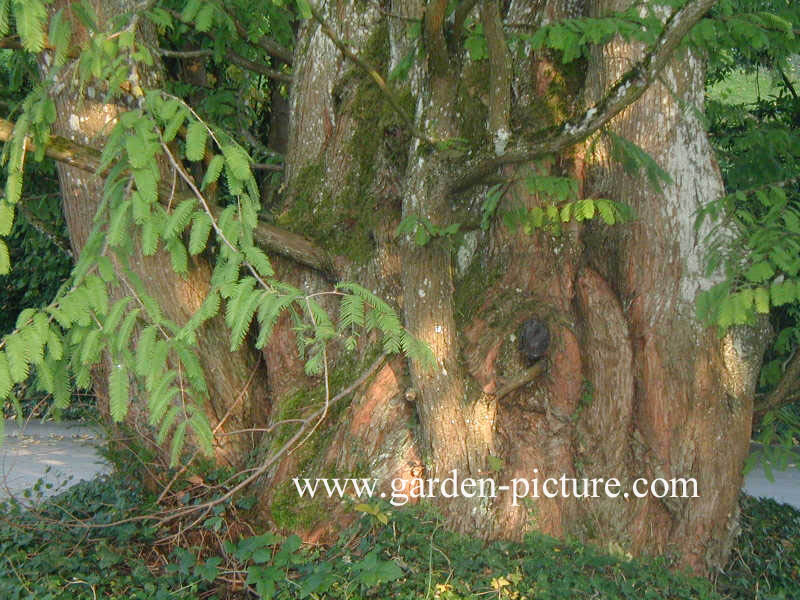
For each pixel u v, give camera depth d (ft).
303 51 20.99
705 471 17.72
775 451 18.95
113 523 17.11
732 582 18.10
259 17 22.02
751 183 23.24
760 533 20.12
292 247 18.93
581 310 18.15
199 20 16.12
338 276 19.29
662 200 17.39
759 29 15.88
